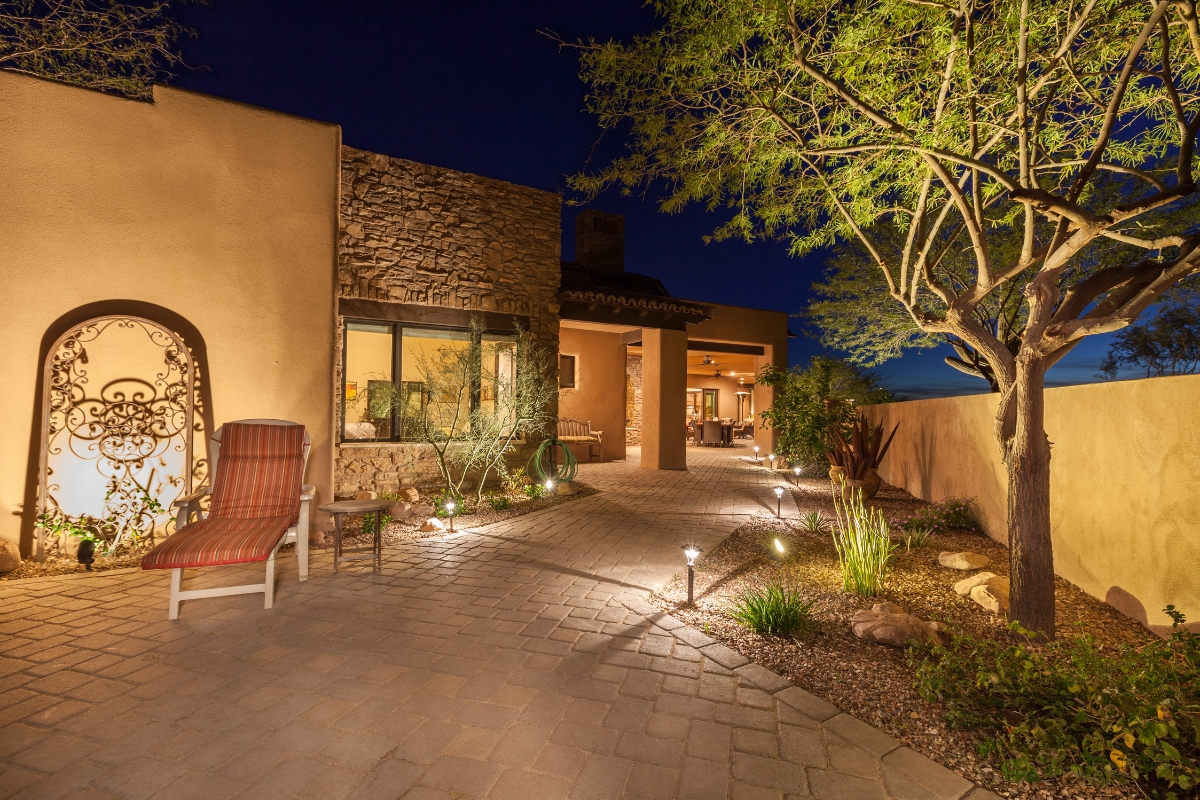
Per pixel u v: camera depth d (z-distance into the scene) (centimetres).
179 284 539
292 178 594
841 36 334
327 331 611
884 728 243
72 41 561
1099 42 337
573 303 1054
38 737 230
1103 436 388
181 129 540
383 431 812
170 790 199
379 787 202
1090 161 299
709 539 588
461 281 821
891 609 364
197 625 351
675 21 334
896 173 419
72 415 496
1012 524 339
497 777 208
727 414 2298
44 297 489
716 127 376
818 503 811
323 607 385
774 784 206
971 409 641
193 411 538
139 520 516
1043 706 237
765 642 329
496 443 810
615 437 1436
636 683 281
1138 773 206
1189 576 308
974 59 344
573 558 514
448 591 421
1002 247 782
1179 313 1076
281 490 468
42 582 432
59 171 494
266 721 244
